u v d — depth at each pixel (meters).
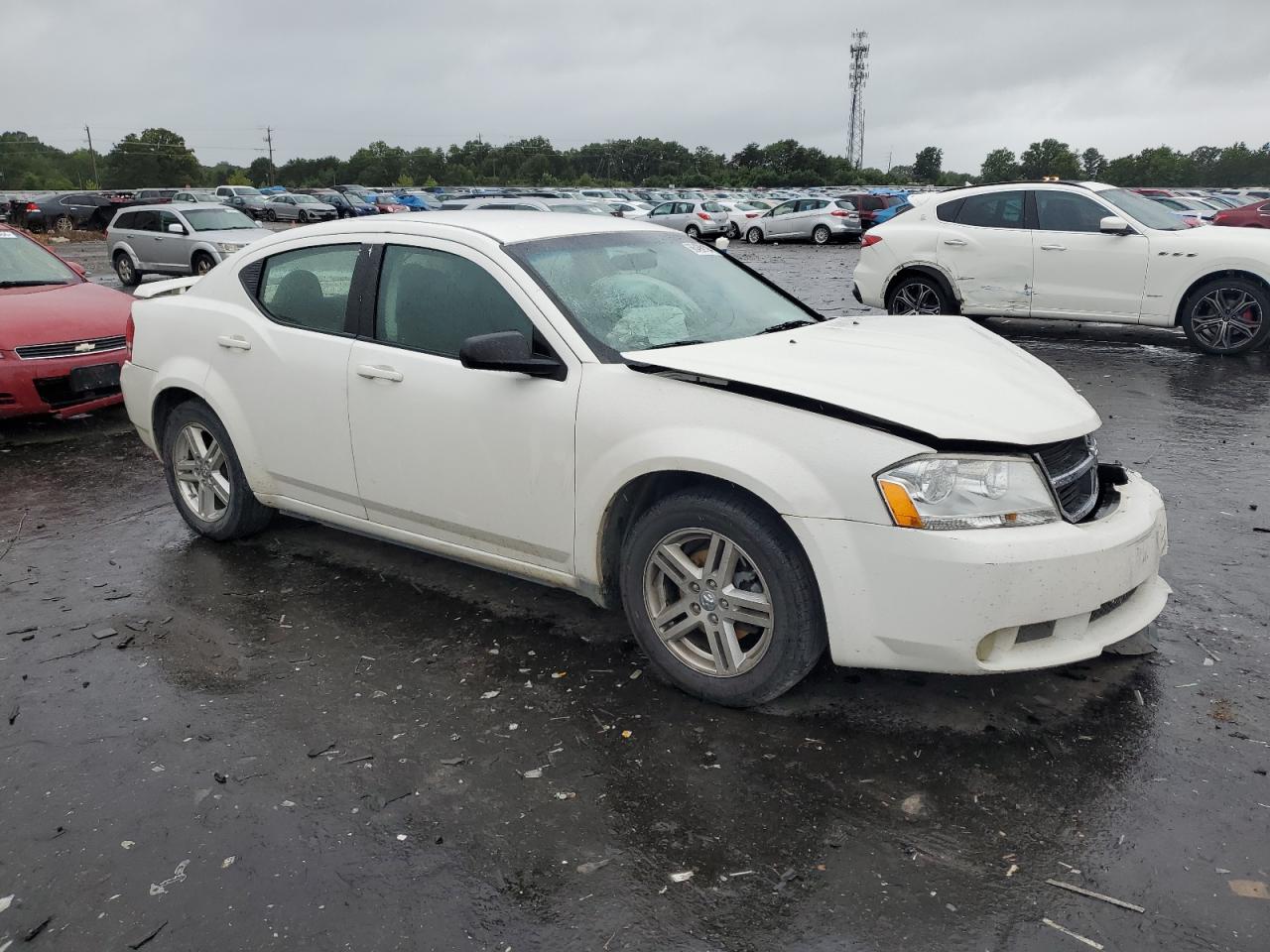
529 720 3.35
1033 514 2.99
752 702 3.30
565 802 2.90
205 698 3.56
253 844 2.76
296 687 3.62
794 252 28.05
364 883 2.60
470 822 2.82
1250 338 9.45
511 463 3.68
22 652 3.95
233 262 4.82
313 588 4.50
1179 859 2.59
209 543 5.10
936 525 2.91
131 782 3.06
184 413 4.95
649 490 3.52
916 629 2.95
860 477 2.96
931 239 10.91
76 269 8.98
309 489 4.50
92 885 2.61
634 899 2.50
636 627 3.52
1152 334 11.12
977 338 3.93
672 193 60.12
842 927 2.39
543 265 3.83
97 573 4.75
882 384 3.20
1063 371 9.15
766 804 2.86
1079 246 10.05
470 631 4.03
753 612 3.24
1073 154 126.56
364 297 4.20
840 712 3.33
